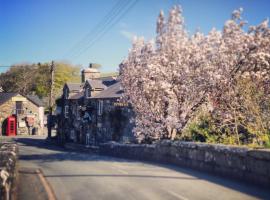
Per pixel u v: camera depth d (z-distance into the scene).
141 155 22.91
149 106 22.38
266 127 16.67
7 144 19.20
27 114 69.94
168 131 22.22
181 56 20.88
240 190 11.50
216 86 19.30
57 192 12.03
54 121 60.81
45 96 97.50
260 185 12.08
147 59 22.67
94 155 29.62
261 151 11.99
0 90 90.06
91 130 45.47
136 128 23.77
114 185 13.03
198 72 20.12
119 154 26.88
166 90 20.58
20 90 97.88
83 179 14.72
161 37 21.69
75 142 50.53
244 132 18.12
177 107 21.31
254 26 18.81
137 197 10.95
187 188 12.07
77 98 50.50
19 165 21.14
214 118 19.50
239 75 18.69
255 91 18.00
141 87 22.53
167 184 12.91
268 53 18.23
